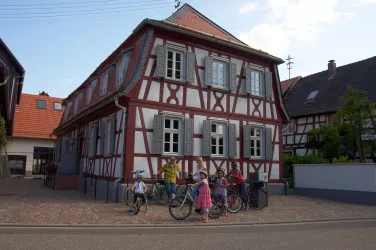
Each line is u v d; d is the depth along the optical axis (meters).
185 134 13.51
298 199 14.75
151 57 13.18
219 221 9.08
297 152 26.14
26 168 28.05
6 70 11.70
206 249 6.03
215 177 11.25
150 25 13.12
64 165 19.66
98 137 16.16
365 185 13.80
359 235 7.50
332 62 27.89
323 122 24.66
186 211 9.20
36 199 12.38
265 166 16.08
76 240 6.46
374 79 23.64
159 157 12.93
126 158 12.22
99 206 10.87
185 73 13.90
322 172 15.65
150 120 12.91
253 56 16.33
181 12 16.03
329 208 12.14
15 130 28.00
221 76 15.27
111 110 14.23
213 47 14.98
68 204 11.15
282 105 17.08
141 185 9.87
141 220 8.80
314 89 28.08
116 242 6.39
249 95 15.95
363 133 17.62
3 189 15.84
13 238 6.49
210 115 14.52
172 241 6.61
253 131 16.09
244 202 11.28
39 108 31.23
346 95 23.92
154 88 13.14
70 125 21.28
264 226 8.64
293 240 6.89
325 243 6.63
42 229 7.50
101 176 14.76
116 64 15.62
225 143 14.84
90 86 19.08
